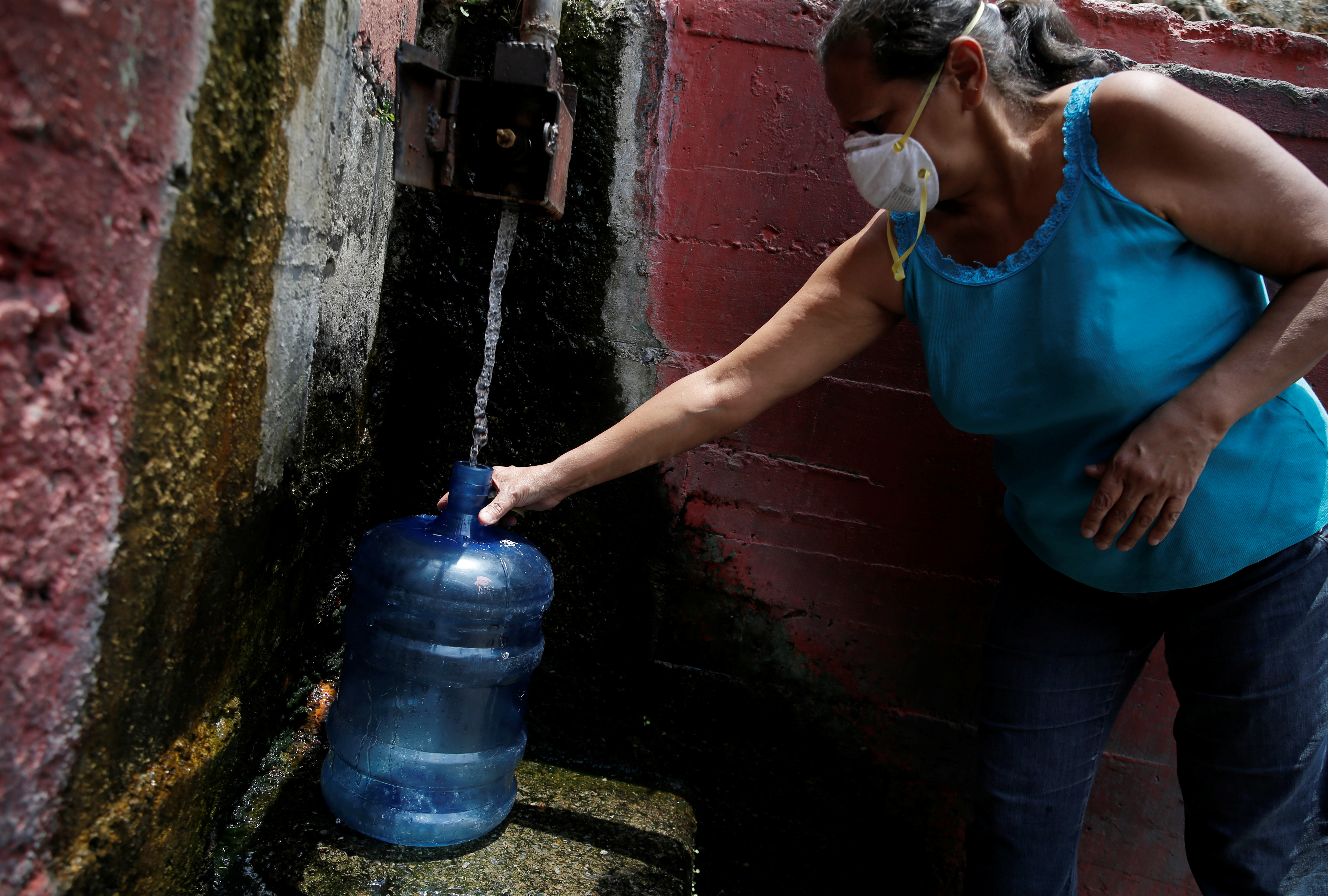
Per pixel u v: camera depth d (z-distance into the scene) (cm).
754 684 205
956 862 205
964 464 191
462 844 157
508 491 155
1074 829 147
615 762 207
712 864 208
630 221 192
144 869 107
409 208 193
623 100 188
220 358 106
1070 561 136
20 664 75
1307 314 109
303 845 146
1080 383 118
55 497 76
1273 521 121
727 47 184
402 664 153
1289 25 207
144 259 84
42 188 67
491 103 143
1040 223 119
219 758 129
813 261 188
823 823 208
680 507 200
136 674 99
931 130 115
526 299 196
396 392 201
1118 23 182
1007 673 147
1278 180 108
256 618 139
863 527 196
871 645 201
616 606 205
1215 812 132
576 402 199
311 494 155
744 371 150
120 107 75
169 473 97
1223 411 112
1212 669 129
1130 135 111
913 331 189
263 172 108
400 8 170
